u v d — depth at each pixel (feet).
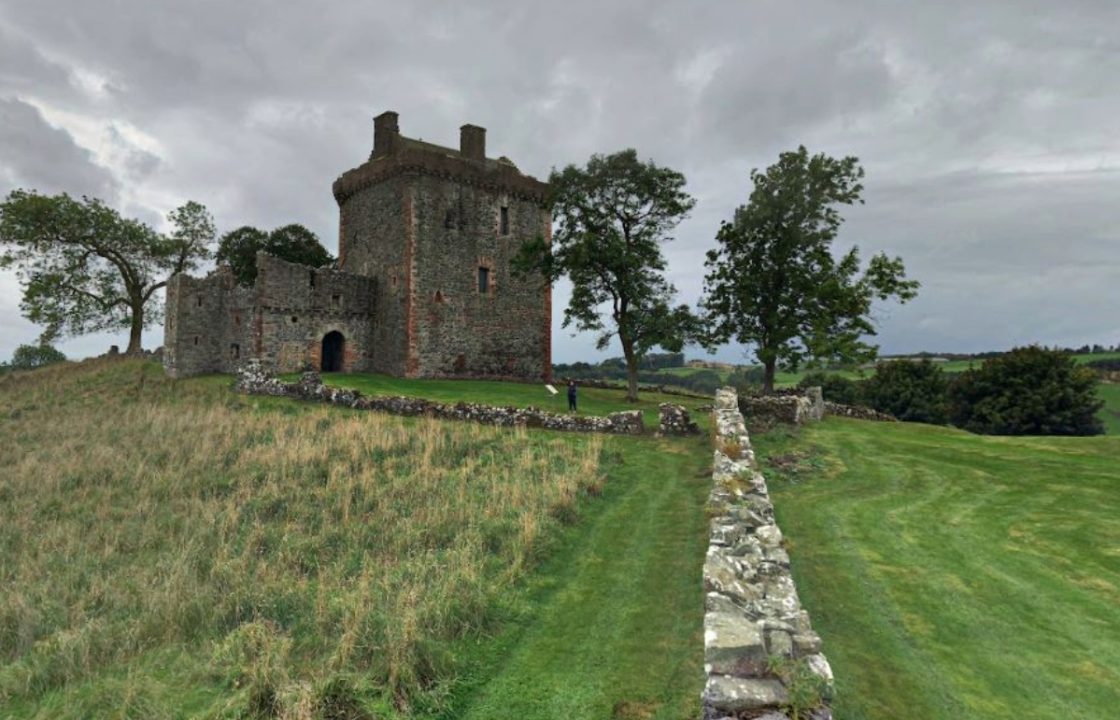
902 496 48.93
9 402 102.99
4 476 60.85
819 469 57.11
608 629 27.40
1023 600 30.09
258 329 115.34
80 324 159.63
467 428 69.56
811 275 101.45
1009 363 147.33
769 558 25.66
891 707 21.53
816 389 90.79
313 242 169.89
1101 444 67.62
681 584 31.71
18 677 26.86
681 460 59.52
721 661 17.42
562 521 41.60
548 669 24.47
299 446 61.87
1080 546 37.42
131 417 83.82
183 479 56.24
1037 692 22.58
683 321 106.83
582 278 106.01
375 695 22.56
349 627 27.27
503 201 136.15
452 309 127.34
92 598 34.53
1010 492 49.88
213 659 26.25
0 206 145.07
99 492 54.95
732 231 104.32
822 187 99.55
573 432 71.15
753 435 70.18
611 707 21.83
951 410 156.66
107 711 23.93
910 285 101.65
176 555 39.60
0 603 33.86
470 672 24.45
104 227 154.51
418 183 123.95
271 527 43.86
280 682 23.06
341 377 115.65
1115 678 23.49
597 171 105.40
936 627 27.32
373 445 61.46
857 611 28.84
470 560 34.27
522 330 138.41
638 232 108.99
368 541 40.22
